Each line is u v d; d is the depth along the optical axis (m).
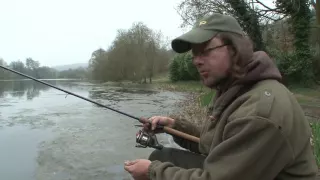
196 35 1.60
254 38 17.58
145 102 21.17
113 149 8.59
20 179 6.24
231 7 17.42
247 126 1.37
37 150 8.61
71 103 21.48
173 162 2.09
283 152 1.36
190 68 33.50
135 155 7.93
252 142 1.36
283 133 1.34
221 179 1.39
